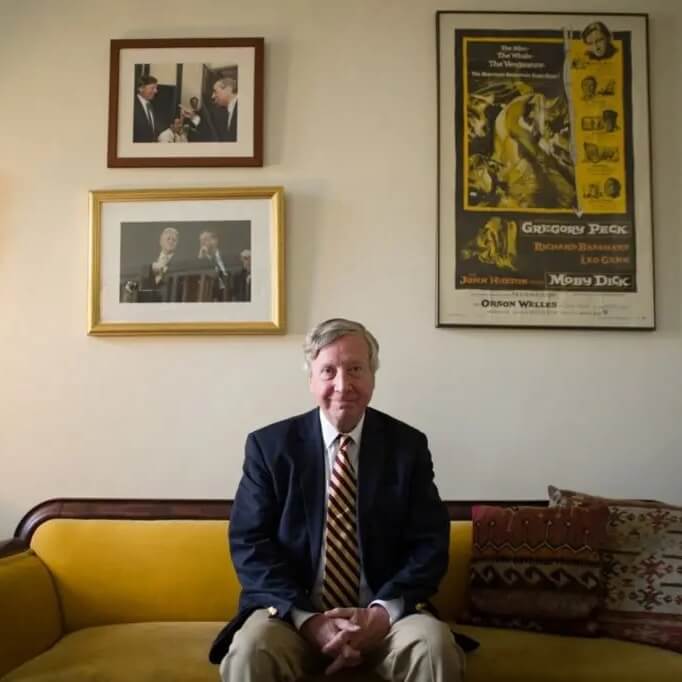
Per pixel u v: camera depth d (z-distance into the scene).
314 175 2.46
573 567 1.94
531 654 1.77
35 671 1.71
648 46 2.49
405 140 2.46
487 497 2.38
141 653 1.78
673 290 2.43
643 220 2.43
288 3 2.51
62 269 2.46
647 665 1.72
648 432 2.39
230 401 2.41
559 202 2.44
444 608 2.09
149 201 2.45
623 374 2.40
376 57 2.49
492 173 2.44
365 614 1.64
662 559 1.95
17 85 2.50
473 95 2.46
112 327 2.41
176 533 2.16
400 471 1.86
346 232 2.44
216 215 2.44
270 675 1.56
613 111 2.47
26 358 2.43
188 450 2.40
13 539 2.16
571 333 2.42
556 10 2.49
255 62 2.48
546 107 2.46
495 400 2.40
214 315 2.41
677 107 2.48
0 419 2.42
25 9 2.52
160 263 2.43
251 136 2.46
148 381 2.42
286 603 1.66
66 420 2.41
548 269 2.42
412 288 2.42
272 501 1.86
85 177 2.48
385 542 1.83
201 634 1.92
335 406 1.82
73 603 2.09
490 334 2.41
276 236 2.41
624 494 2.38
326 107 2.48
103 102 2.50
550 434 2.39
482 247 2.42
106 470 2.40
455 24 2.48
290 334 2.42
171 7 2.52
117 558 2.12
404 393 2.40
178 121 2.47
